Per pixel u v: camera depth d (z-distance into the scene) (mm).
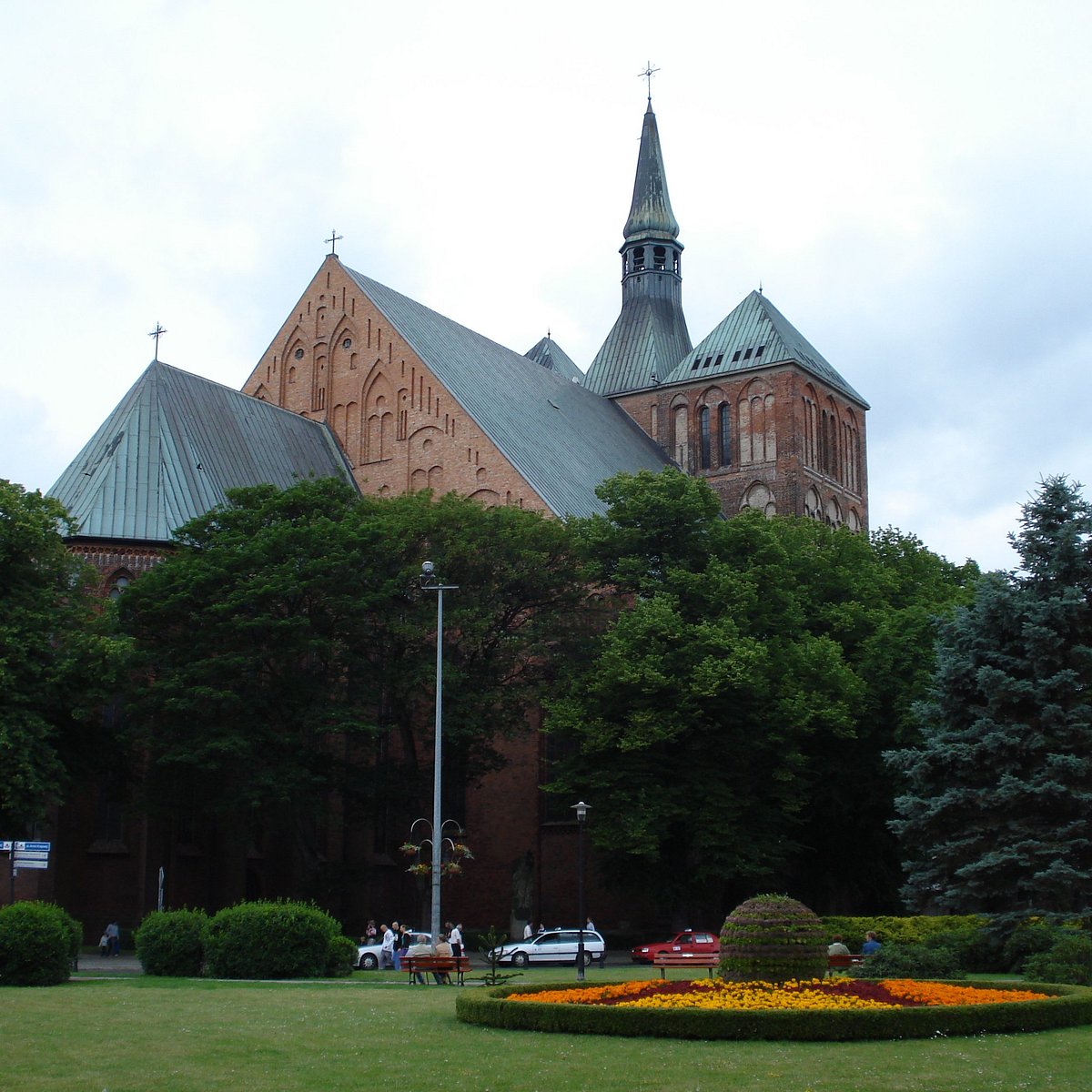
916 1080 17219
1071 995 23531
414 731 59375
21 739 43531
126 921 52562
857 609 57781
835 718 50312
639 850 49031
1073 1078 17469
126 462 58562
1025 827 37531
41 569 48531
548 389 83188
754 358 89062
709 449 90312
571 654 55000
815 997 23141
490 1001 22547
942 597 62062
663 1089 16641
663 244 96938
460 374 72750
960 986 25469
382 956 44469
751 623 53812
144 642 50625
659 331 95312
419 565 52938
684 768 52094
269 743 49875
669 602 52688
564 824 60125
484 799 61688
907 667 54594
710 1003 22516
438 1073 17828
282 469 66812
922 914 41000
